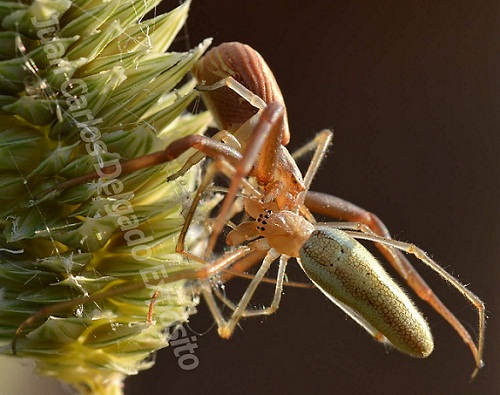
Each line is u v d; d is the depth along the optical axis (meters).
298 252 0.08
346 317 0.09
